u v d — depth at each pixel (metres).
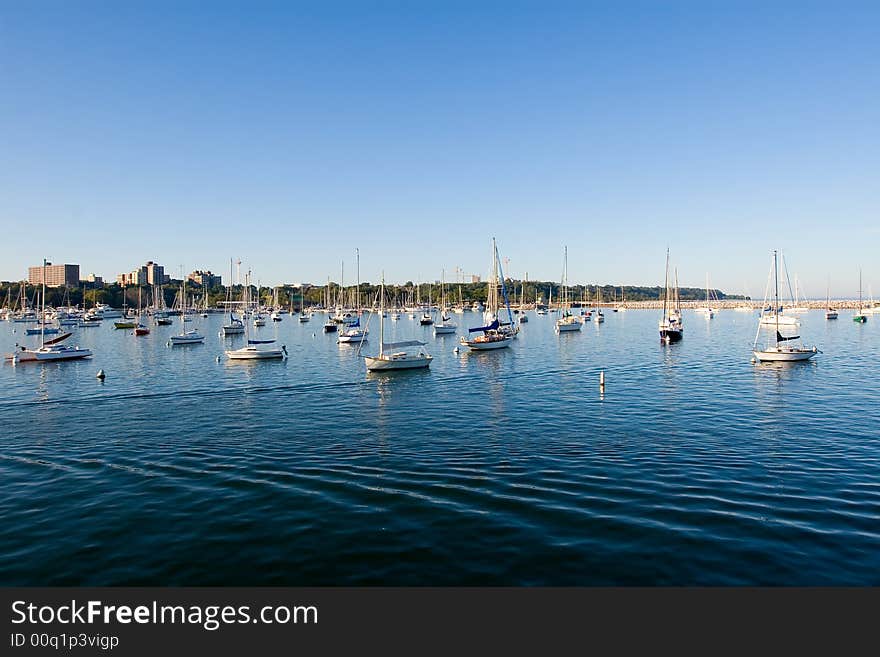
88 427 35.34
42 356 75.31
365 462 26.80
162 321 163.88
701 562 16.39
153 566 16.64
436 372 60.94
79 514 20.47
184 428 34.84
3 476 25.19
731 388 47.59
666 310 111.69
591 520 19.34
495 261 102.44
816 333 114.00
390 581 15.80
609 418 36.28
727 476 23.95
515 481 23.64
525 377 56.56
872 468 24.84
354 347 93.31
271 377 58.31
